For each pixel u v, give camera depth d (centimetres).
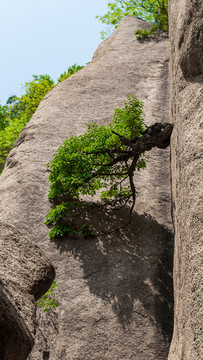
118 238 1398
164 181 1636
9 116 3216
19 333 259
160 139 1294
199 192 564
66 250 1357
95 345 1142
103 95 2036
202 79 677
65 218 1425
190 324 523
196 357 481
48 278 353
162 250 1377
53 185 1452
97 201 1522
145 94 2050
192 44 680
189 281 546
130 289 1261
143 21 2730
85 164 1376
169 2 1100
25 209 1494
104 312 1206
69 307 1216
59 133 1819
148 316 1201
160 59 2302
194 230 553
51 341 1144
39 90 2767
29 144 1780
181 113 707
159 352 1132
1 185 1666
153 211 1509
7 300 285
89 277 1291
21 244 366
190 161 617
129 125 1411
